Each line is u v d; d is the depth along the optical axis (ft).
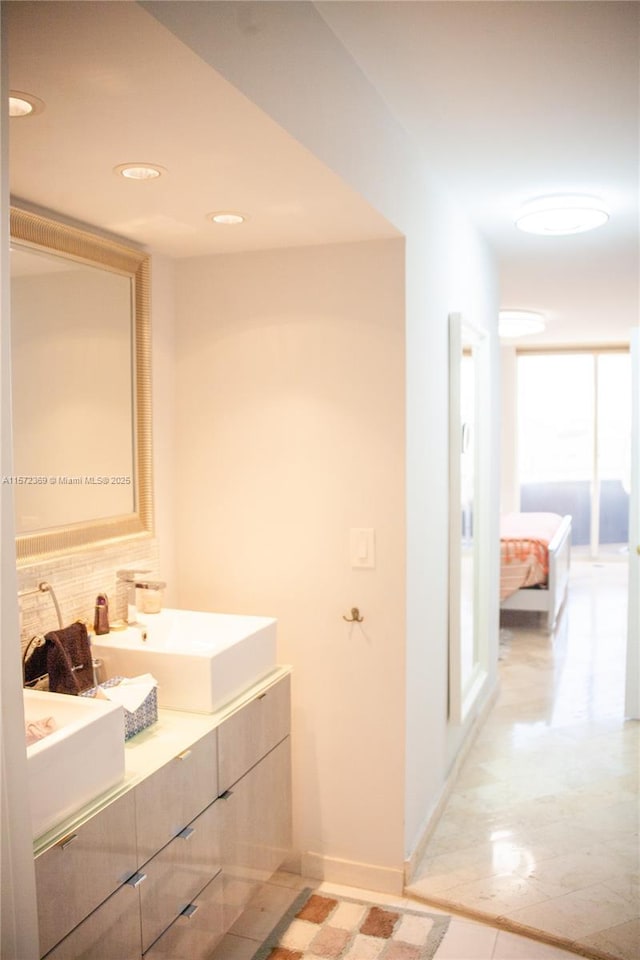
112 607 7.78
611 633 19.42
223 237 8.08
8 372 3.77
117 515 7.84
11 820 3.87
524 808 10.27
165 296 8.84
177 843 6.15
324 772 8.76
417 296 8.67
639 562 13.29
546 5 5.74
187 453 9.06
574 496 30.17
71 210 7.07
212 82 4.59
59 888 4.91
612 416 29.81
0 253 3.70
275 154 5.75
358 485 8.41
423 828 9.23
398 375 8.19
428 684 9.46
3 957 3.83
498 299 14.25
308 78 5.71
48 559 6.86
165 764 5.93
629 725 13.23
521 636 19.17
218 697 6.93
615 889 8.39
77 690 6.37
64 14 3.85
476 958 7.42
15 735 3.86
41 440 6.74
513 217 11.43
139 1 3.76
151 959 5.90
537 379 29.84
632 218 11.50
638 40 6.26
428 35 6.20
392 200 7.70
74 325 7.14
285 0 5.34
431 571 9.49
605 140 8.39
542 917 7.91
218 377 8.88
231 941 7.70
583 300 19.03
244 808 7.25
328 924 7.97
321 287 8.42
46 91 4.68
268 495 8.77
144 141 5.48
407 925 7.93
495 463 14.17
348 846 8.71
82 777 5.20
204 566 9.10
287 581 8.76
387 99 7.39
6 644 3.80
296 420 8.60
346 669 8.60
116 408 7.79
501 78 6.97
